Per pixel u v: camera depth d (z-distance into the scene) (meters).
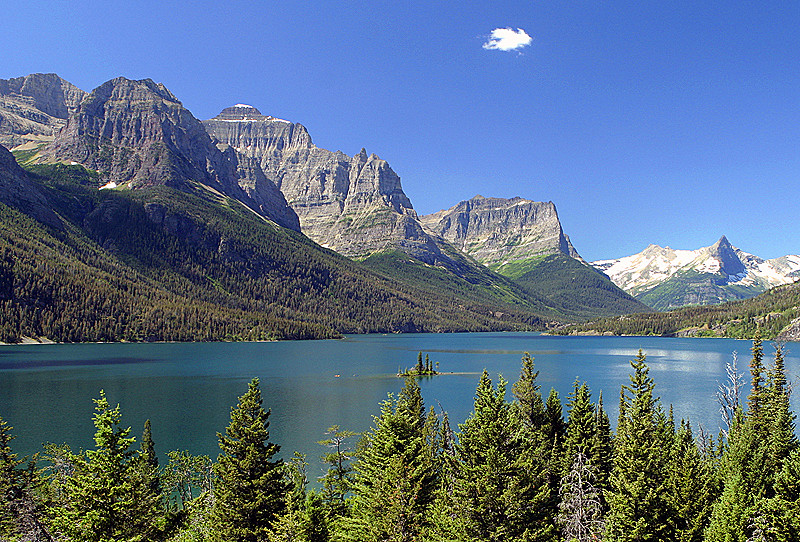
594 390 163.12
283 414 132.50
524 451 47.38
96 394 157.00
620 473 54.31
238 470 51.56
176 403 146.00
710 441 81.25
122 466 45.62
